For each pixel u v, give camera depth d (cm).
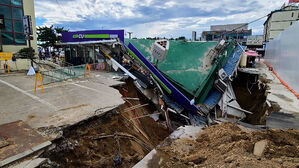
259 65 2478
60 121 557
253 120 1251
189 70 1639
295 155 355
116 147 590
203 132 586
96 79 1236
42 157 415
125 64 1586
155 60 1797
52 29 2734
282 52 1349
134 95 1332
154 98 1424
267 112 807
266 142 396
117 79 1255
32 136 459
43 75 1363
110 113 685
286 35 1238
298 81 926
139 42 1975
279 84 1200
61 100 766
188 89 1545
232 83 1794
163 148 488
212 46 1628
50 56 2383
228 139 479
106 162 496
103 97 824
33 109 654
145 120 1170
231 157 368
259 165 314
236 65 1605
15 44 1728
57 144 470
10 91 894
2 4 1602
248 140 446
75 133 545
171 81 1642
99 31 1709
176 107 1388
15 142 426
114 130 667
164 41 1306
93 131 589
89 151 521
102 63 1689
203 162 404
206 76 1542
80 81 1167
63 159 460
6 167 353
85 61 1941
